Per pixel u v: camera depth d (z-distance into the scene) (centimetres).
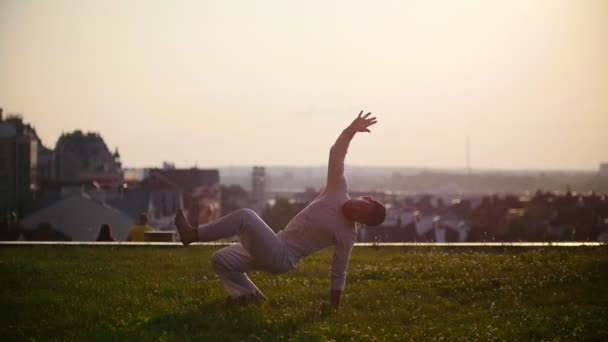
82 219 5831
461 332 935
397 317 1017
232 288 1065
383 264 1491
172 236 2262
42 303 1106
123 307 1076
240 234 1029
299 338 891
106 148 10519
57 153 10069
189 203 8656
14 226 5088
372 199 1045
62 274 1362
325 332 921
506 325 970
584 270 1345
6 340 912
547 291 1186
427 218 10125
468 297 1155
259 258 1023
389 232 8506
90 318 1011
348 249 1053
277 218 9800
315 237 1041
